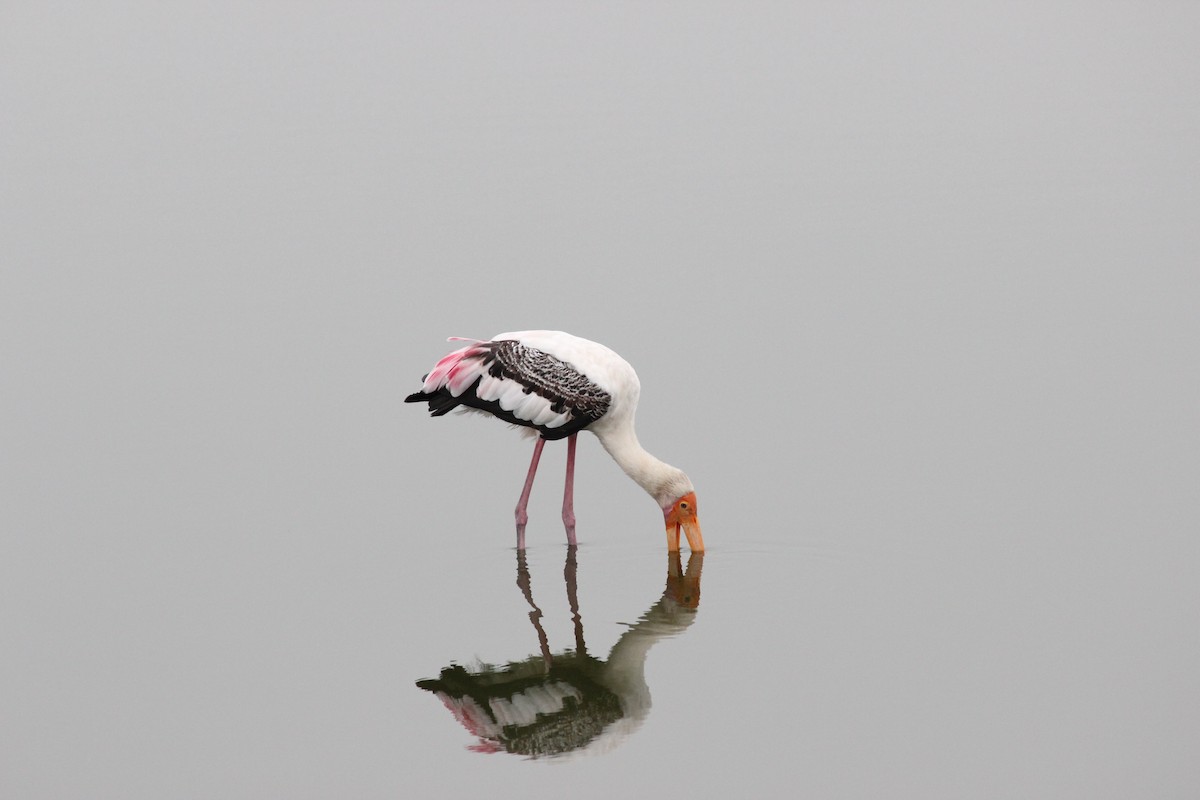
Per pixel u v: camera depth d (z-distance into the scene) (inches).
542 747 444.8
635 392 690.2
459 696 490.6
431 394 698.2
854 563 639.8
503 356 683.4
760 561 650.2
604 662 518.3
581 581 629.0
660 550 677.3
